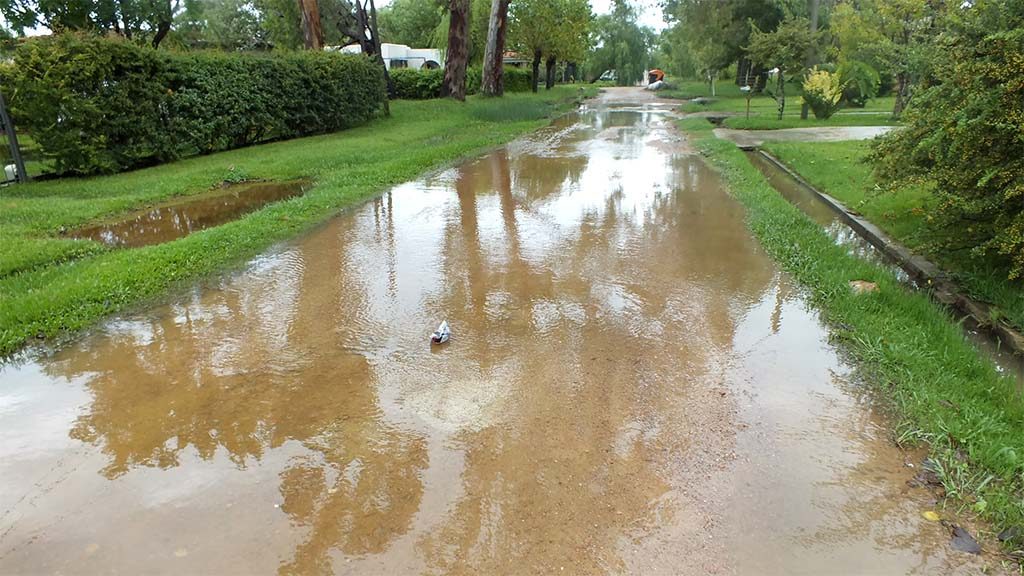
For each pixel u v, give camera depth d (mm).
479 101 27219
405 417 3646
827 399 3820
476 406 3756
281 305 5340
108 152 11344
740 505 2918
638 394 3877
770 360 4309
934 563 2584
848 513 2865
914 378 3926
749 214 8273
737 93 36781
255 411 3727
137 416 3689
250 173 11430
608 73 69750
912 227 7062
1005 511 2818
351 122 18547
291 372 4188
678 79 57500
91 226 8195
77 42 10648
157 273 5883
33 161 12398
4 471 3203
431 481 3096
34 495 3023
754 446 3357
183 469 3207
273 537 2744
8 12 19172
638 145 15695
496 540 2719
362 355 4426
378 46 27344
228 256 6570
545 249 6867
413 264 6391
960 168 5184
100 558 2633
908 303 4996
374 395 3893
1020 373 4203
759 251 6750
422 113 22047
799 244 6688
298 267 6328
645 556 2627
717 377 4082
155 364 4316
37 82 10219
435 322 4977
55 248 6484
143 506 2941
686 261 6441
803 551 2646
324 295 5562
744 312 5137
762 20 32750
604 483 3072
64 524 2830
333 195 9320
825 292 5402
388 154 13555
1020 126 4449
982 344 4641
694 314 5098
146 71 11773
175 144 12695
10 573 2555
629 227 7777
